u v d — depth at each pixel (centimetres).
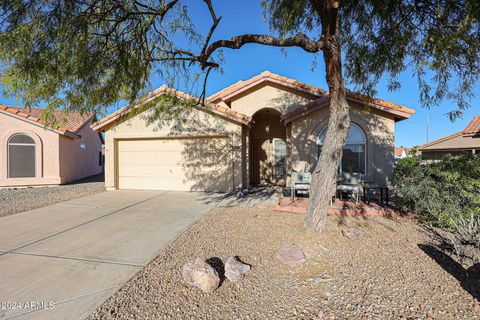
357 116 905
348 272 358
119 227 592
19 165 1289
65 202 888
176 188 1126
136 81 500
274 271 366
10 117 1273
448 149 1772
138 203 862
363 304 287
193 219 657
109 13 409
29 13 340
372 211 657
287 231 510
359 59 586
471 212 500
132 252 444
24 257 426
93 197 980
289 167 1017
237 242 473
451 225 507
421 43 531
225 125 1042
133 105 590
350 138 926
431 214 583
